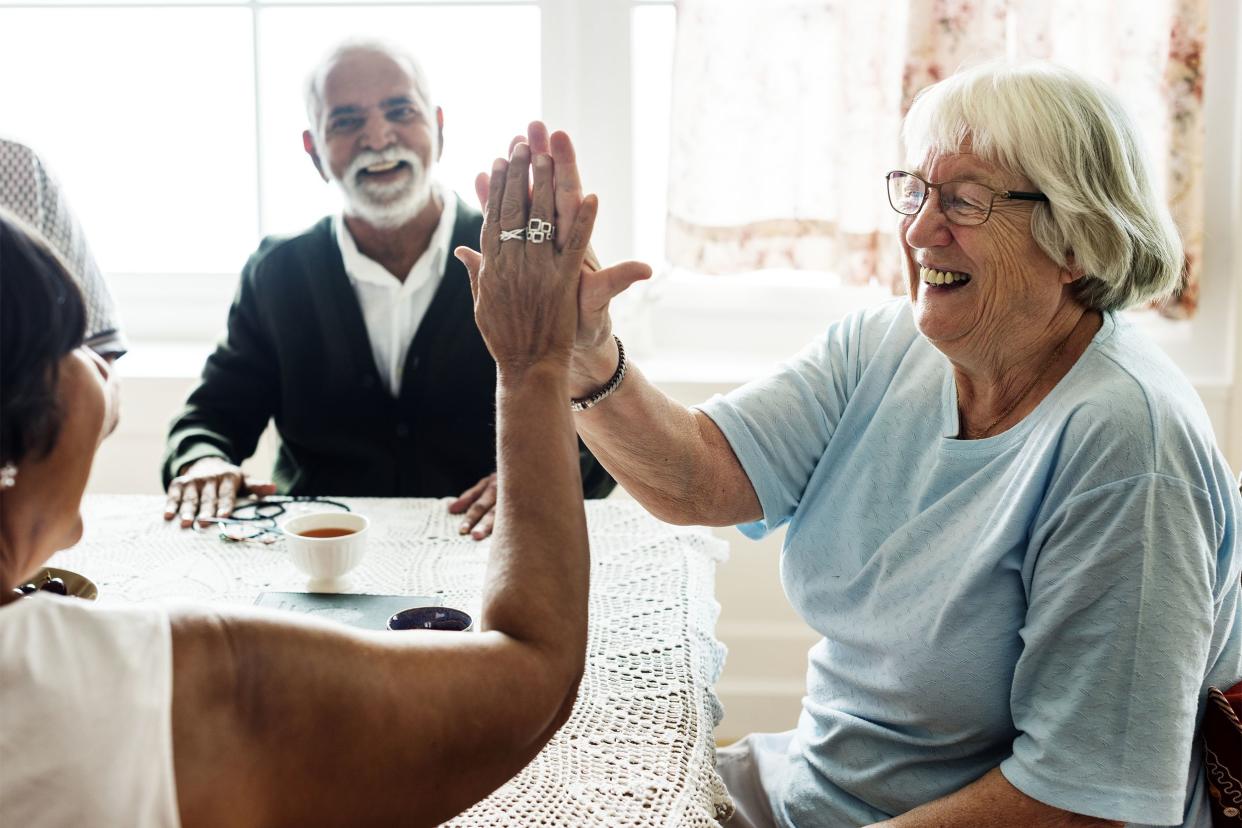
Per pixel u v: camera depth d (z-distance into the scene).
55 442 0.59
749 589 2.31
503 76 2.46
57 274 0.57
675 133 2.23
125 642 0.57
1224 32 2.18
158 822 0.56
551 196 0.79
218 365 1.98
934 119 1.12
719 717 1.21
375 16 2.43
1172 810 1.00
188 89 2.49
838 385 1.33
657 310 2.53
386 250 1.97
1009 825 1.05
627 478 1.33
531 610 0.68
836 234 2.27
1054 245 1.07
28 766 0.54
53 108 2.50
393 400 1.98
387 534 1.54
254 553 1.47
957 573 1.12
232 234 2.57
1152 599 0.99
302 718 0.60
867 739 1.22
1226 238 2.23
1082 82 1.09
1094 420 1.03
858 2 2.15
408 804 0.63
